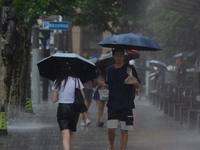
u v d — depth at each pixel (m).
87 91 31.62
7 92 32.81
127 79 18.22
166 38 64.12
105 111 45.00
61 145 22.17
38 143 22.83
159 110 45.12
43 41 63.62
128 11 62.25
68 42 71.19
